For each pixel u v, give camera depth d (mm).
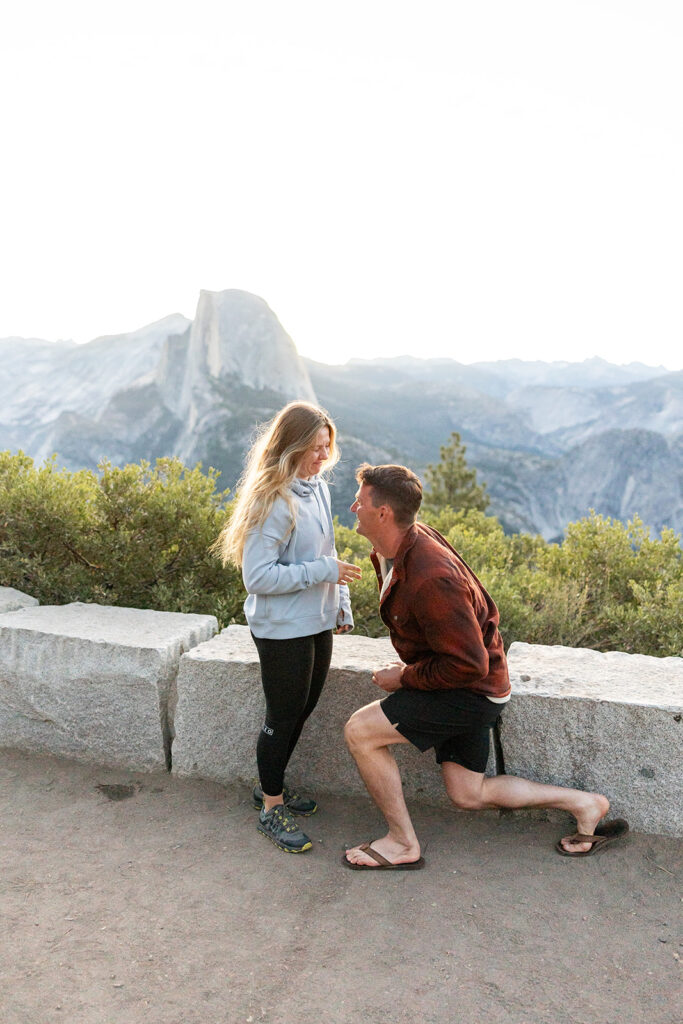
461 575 2436
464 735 2637
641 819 2857
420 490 2445
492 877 2637
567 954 2225
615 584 6055
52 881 2607
